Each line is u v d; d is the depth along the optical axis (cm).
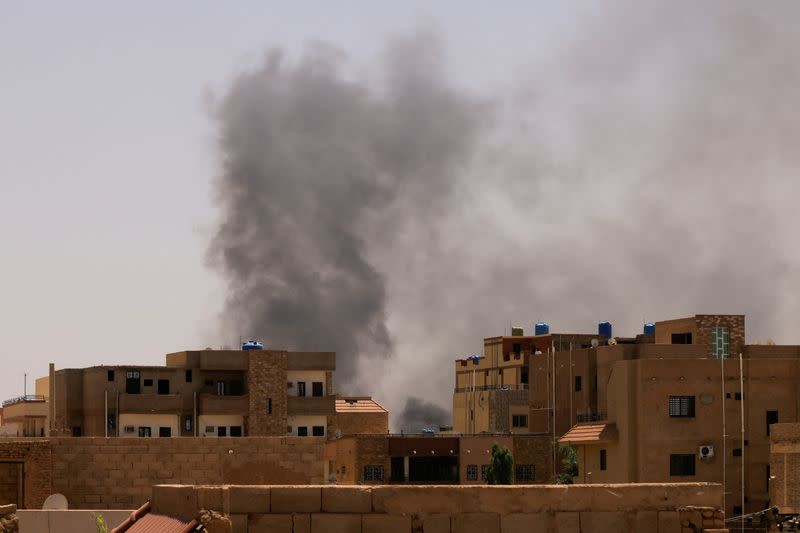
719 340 14250
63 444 5184
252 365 16338
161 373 16188
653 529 2556
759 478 11700
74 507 5169
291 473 5216
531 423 15550
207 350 16438
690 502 2569
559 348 19925
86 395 16075
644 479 11581
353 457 15650
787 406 11781
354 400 18025
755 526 10769
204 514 2473
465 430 19675
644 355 13950
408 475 15700
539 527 2539
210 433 16162
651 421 11612
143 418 15950
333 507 2512
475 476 15612
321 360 16775
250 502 2506
